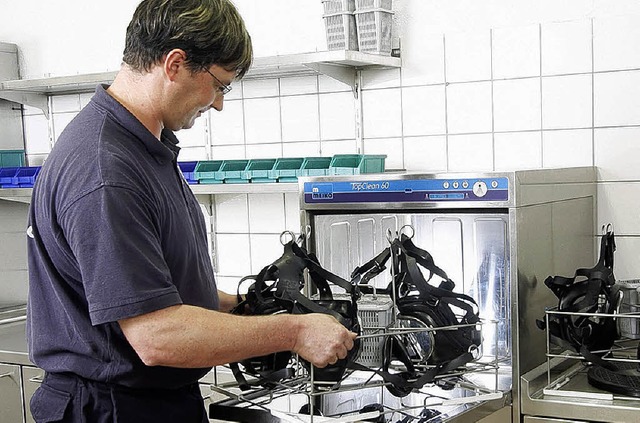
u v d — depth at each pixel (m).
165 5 1.49
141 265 1.40
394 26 2.72
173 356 1.42
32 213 1.54
